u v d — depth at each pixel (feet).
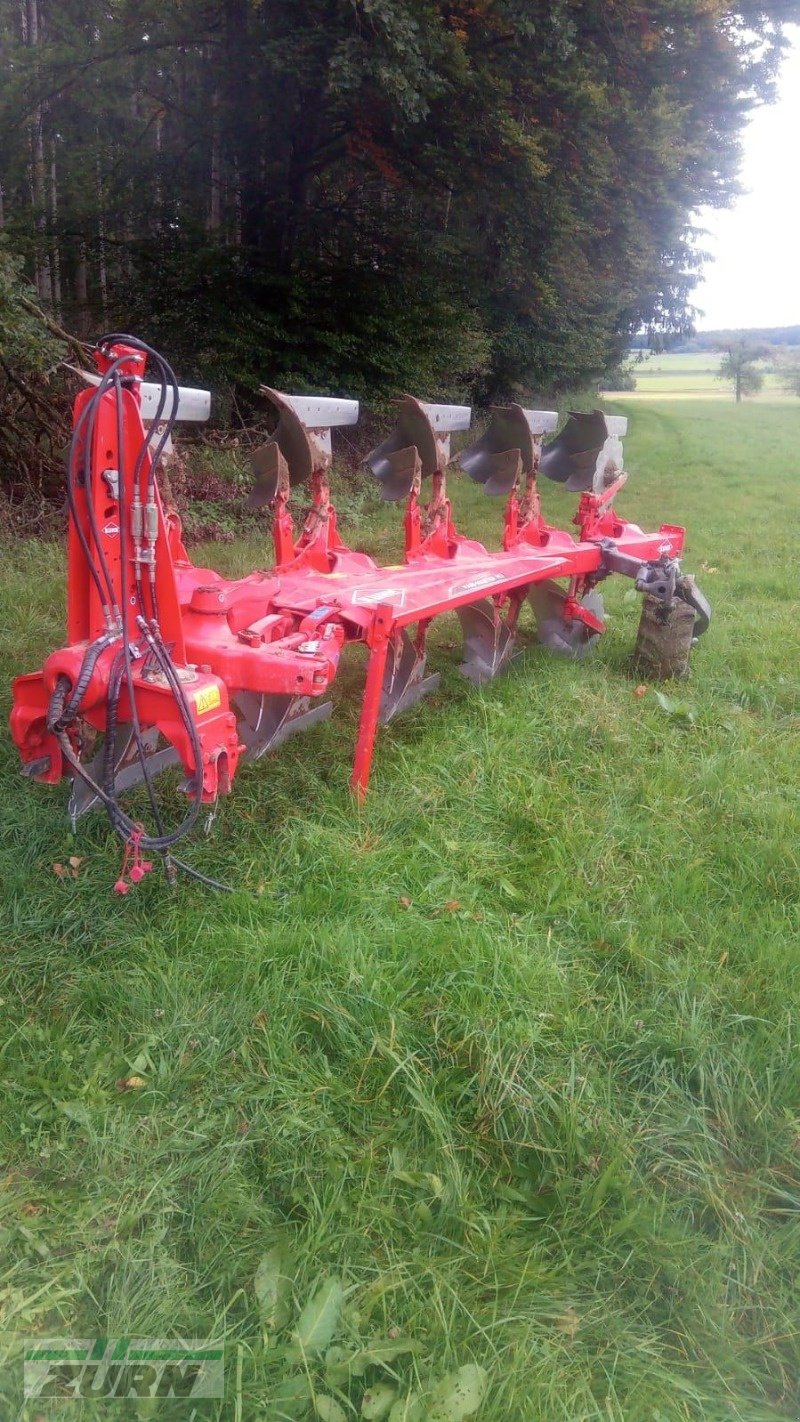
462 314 51.37
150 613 9.65
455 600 14.11
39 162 51.57
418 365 48.29
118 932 10.00
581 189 47.37
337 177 51.83
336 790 13.04
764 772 14.01
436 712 16.24
